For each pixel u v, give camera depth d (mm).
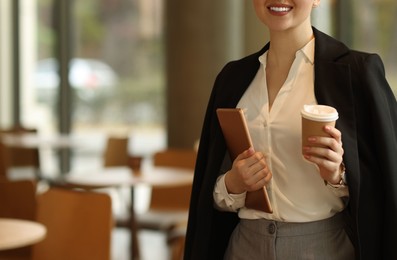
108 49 9664
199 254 2230
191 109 7914
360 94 2064
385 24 6945
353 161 2008
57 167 10055
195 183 2350
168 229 5852
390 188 2012
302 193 2100
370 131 2057
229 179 2154
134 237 5898
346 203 2100
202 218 2229
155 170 5938
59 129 10047
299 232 2113
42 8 10109
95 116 9812
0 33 10266
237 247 2219
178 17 7891
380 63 2113
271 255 2133
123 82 9602
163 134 9383
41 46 10133
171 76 8008
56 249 4051
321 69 2111
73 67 9945
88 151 9883
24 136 9008
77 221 3996
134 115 9539
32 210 4777
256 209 2156
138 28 9469
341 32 7078
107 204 3920
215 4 7773
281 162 2115
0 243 3461
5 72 10289
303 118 1971
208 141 2348
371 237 2043
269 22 2133
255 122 2170
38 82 10180
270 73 2211
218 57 7805
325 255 2102
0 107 10281
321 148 1961
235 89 2248
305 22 2174
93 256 3920
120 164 7312
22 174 8508
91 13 9750
